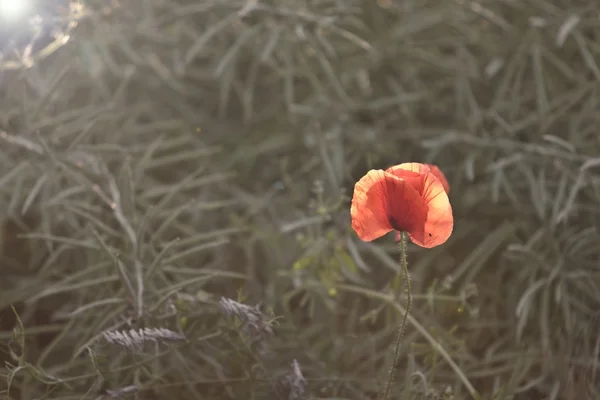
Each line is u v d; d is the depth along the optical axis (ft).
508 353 3.55
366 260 4.00
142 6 4.31
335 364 3.57
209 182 3.98
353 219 2.82
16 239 4.07
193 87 4.57
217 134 4.47
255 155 4.35
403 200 2.78
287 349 3.53
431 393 3.15
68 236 3.91
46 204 3.63
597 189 3.76
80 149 3.72
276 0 4.25
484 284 3.94
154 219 3.75
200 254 3.95
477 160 4.09
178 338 3.04
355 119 4.36
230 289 3.87
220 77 4.43
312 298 3.58
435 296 3.40
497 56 4.24
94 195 3.76
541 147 3.89
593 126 4.00
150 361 3.26
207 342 3.25
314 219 3.66
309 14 4.16
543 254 3.72
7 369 3.12
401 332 3.03
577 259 3.71
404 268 2.97
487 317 3.82
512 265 3.86
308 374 3.50
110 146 3.73
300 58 4.19
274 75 4.51
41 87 3.96
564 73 4.14
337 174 4.02
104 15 4.11
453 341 3.40
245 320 3.05
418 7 4.43
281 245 3.88
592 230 3.68
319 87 4.19
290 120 4.29
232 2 4.19
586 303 3.72
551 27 4.17
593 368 3.37
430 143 3.93
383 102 4.18
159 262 3.30
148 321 3.19
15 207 4.03
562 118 4.09
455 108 4.38
